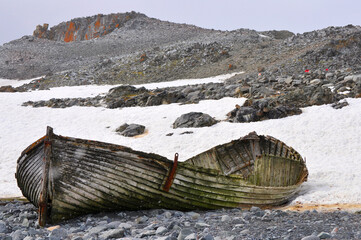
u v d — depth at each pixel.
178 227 9.02
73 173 10.98
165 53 111.50
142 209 12.30
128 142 30.20
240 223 9.77
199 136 29.92
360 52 78.88
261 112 32.16
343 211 11.91
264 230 8.59
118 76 98.94
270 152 19.20
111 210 12.03
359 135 26.27
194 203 12.52
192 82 79.38
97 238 8.42
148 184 11.70
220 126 31.61
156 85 78.31
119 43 171.38
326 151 24.52
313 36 101.88
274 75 70.31
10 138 31.78
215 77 84.94
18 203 15.40
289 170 17.12
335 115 29.95
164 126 33.66
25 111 40.94
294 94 34.88
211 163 17.42
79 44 174.50
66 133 33.31
